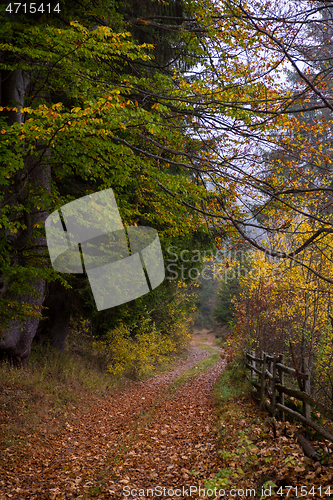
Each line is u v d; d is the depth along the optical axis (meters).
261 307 11.34
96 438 7.61
